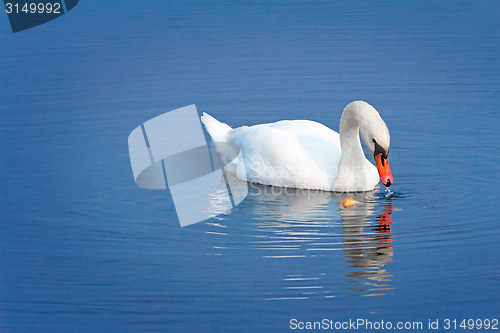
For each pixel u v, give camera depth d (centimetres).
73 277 1220
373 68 2294
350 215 1432
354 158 1555
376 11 2844
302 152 1603
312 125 1692
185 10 2900
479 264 1230
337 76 2247
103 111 2041
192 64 2373
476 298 1137
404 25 2669
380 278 1191
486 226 1368
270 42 2530
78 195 1556
